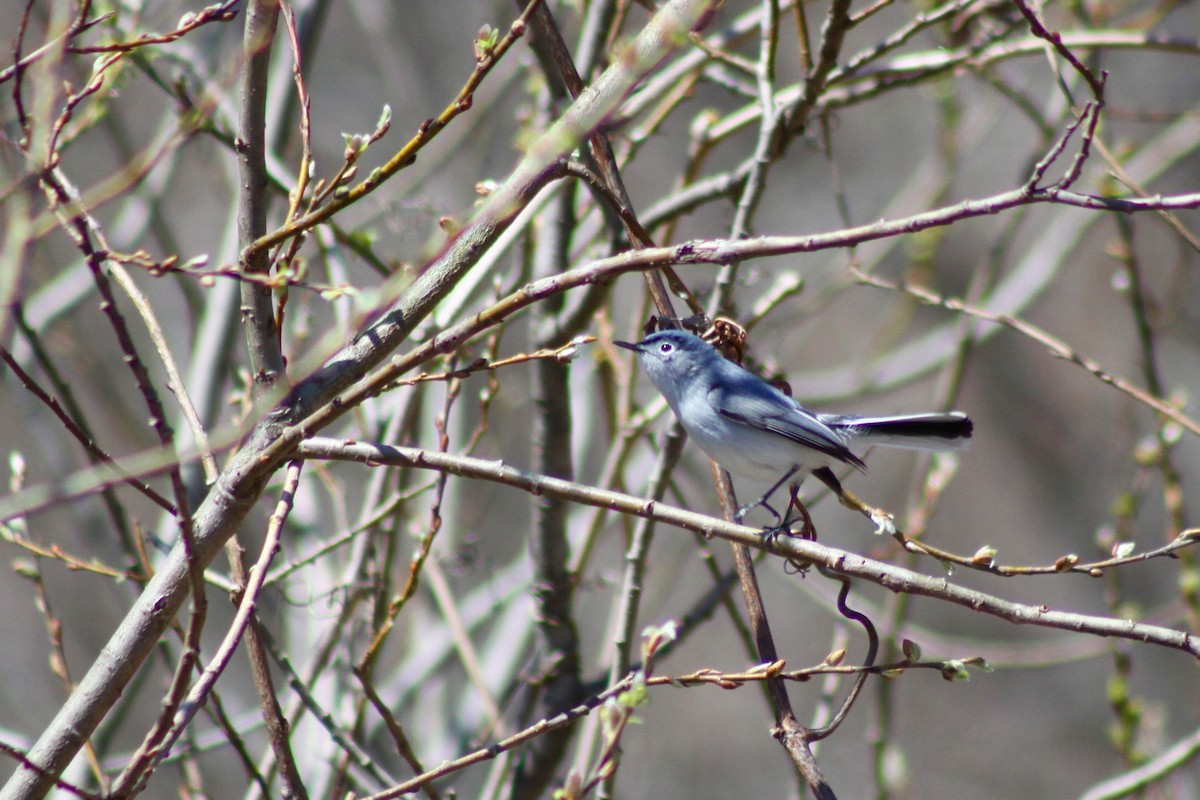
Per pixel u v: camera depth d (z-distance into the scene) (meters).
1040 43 10.09
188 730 9.13
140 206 13.27
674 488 9.11
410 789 5.53
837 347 21.14
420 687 12.10
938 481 10.34
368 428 9.45
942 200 16.64
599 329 9.84
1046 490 20.97
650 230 9.71
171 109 10.57
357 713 8.45
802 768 5.93
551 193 8.64
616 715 5.08
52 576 17.73
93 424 15.86
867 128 21.48
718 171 20.16
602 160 7.57
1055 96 13.34
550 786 9.83
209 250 18.28
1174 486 10.15
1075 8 12.11
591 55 9.30
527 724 9.42
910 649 5.62
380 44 17.03
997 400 21.42
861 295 21.23
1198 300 19.03
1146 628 5.14
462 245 6.06
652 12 9.23
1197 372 19.77
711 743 20.38
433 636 11.96
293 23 5.91
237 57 5.29
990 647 13.83
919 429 7.45
